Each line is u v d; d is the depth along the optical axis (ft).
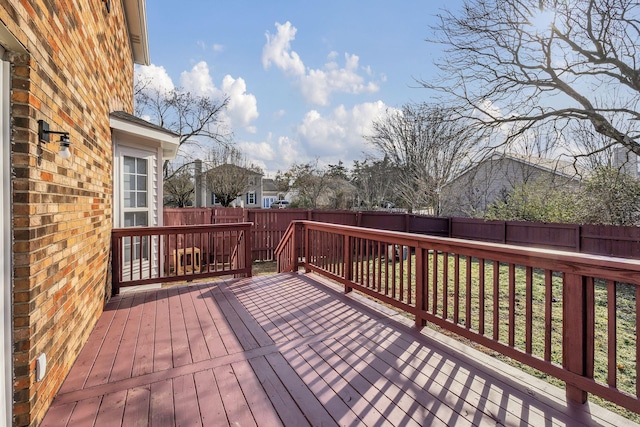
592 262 6.15
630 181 25.39
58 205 7.27
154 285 19.04
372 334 10.10
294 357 8.67
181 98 50.52
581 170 26.58
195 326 10.78
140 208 17.78
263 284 15.76
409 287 10.94
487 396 6.88
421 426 5.97
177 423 6.14
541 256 7.00
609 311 6.05
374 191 63.36
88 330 9.93
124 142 16.29
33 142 5.98
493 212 36.14
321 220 30.96
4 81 5.54
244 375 7.80
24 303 5.74
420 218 35.70
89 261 10.12
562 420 6.07
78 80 9.00
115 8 15.33
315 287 15.26
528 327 7.43
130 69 20.68
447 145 27.86
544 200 29.04
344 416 6.30
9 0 5.07
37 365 6.05
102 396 6.98
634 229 23.09
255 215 28.96
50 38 6.87
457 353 8.82
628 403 5.70
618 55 19.81
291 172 78.69
